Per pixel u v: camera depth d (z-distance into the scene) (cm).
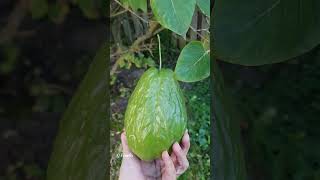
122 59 60
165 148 59
